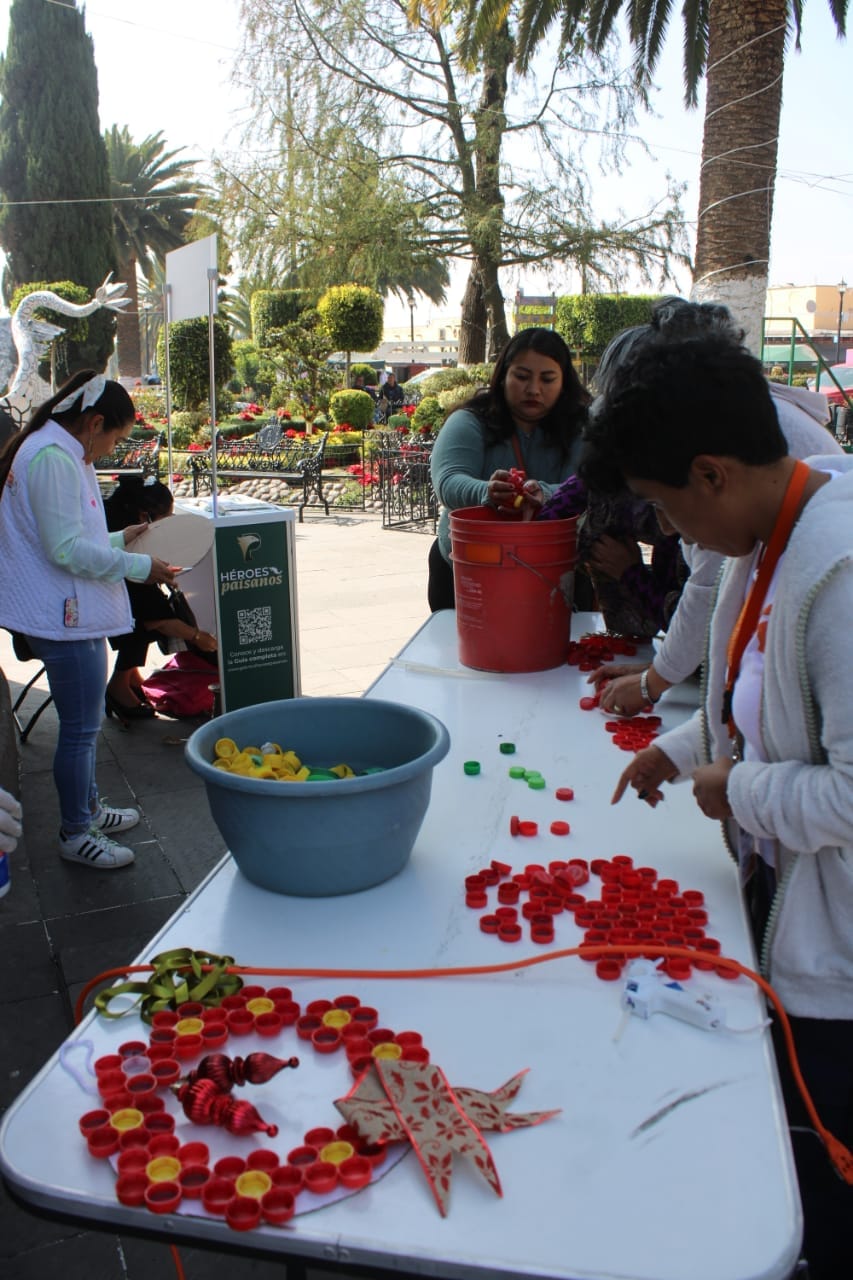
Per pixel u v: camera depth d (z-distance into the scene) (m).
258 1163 0.94
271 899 1.48
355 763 1.79
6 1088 2.43
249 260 18.03
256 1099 1.05
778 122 8.34
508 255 17.36
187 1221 0.89
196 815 3.95
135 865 3.56
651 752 1.63
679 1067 1.10
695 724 1.64
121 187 32.81
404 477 11.89
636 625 2.80
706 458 1.22
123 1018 1.22
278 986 1.26
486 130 16.42
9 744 3.80
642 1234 0.87
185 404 19.00
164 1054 1.12
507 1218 0.89
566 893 1.46
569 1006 1.21
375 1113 0.98
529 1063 1.11
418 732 1.67
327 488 14.00
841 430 12.65
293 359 19.09
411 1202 0.91
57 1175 0.94
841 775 1.18
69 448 3.11
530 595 2.53
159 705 5.02
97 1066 1.10
